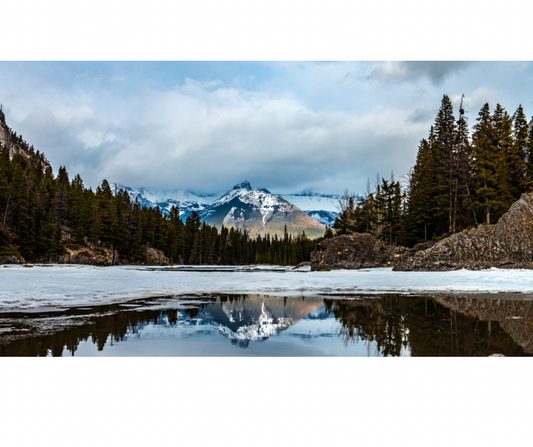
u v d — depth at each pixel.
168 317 9.84
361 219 59.91
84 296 13.86
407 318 9.83
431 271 27.92
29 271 32.44
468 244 27.59
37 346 6.54
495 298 14.34
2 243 62.75
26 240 69.62
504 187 38.91
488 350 6.54
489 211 39.97
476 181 41.84
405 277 24.23
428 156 50.69
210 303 12.99
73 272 32.69
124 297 14.20
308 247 149.50
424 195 47.22
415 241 50.25
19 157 117.94
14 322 8.63
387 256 38.00
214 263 133.62
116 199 114.12
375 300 13.90
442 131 54.84
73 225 91.62
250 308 11.78
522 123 47.62
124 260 94.06
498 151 43.12
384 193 58.75
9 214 73.44
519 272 22.81
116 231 89.19
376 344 6.97
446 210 42.09
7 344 6.58
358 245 38.06
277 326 8.72
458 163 43.41
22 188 78.94
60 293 14.27
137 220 97.62
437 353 6.42
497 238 26.91
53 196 99.12
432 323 9.09
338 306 12.30
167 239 112.44
